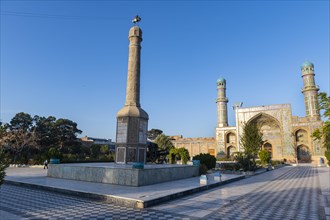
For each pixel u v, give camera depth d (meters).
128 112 15.10
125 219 5.91
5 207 7.12
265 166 27.14
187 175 14.41
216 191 10.37
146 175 10.65
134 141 14.74
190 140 57.16
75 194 8.93
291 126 43.81
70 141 41.56
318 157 40.81
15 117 36.34
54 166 13.68
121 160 14.59
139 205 7.14
